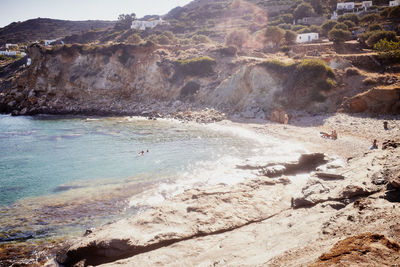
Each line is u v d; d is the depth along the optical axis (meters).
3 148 36.78
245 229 13.81
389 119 38.97
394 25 76.94
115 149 35.62
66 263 13.29
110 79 76.62
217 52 74.31
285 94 52.50
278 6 143.75
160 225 14.30
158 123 53.66
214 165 28.00
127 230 13.92
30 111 67.31
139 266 11.30
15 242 15.45
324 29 90.81
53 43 166.38
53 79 77.62
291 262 7.42
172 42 107.88
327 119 43.91
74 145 38.22
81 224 17.23
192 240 13.21
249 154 31.48
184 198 16.97
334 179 17.34
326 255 5.67
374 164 17.61
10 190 22.86
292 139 36.88
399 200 11.19
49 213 18.77
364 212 9.90
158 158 31.27
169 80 73.06
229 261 10.27
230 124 49.56
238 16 151.00
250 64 59.50
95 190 22.56
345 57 55.81
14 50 188.50
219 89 63.75
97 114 65.88
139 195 21.36
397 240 6.77
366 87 47.56
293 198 16.42
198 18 162.00
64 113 67.44
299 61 54.47
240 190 18.02
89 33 172.75
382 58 52.94
